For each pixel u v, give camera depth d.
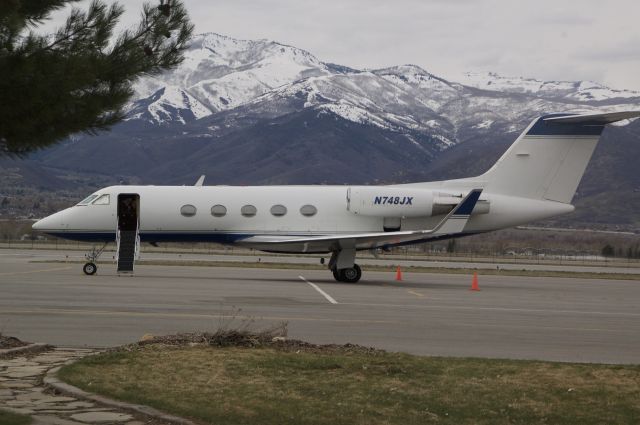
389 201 64.31
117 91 22.92
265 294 48.56
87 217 63.88
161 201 63.81
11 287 49.44
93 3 22.88
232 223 64.12
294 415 18.23
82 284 52.53
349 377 22.09
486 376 22.95
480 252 170.75
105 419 17.55
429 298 49.53
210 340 26.31
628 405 20.05
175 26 23.75
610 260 152.62
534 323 38.47
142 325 33.62
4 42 21.20
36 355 25.05
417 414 18.69
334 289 54.12
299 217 64.50
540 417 18.83
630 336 34.94
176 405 18.70
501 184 66.25
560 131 66.00
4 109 21.20
